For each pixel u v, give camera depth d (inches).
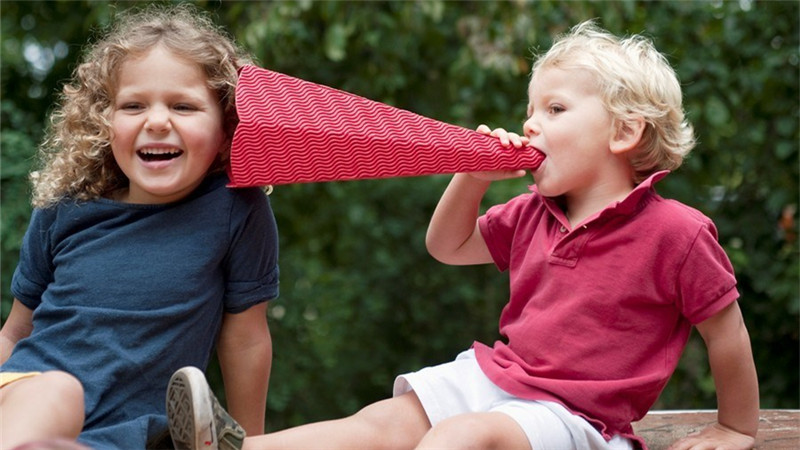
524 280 79.2
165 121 73.1
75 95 80.2
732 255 184.7
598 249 75.7
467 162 77.2
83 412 62.0
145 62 74.2
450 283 235.3
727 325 76.4
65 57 219.9
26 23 221.9
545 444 70.2
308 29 198.5
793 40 192.7
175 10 90.5
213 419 62.6
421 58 215.8
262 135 72.2
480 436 67.2
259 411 81.9
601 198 78.6
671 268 74.4
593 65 78.1
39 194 80.1
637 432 91.0
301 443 69.8
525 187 178.9
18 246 155.2
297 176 73.2
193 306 74.3
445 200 85.6
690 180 198.4
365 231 233.3
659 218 75.3
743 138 198.5
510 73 203.3
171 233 75.4
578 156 77.5
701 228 75.0
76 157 78.2
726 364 77.0
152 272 73.7
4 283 156.0
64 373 62.5
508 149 78.6
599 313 74.8
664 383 76.4
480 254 87.1
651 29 193.3
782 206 190.9
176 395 63.6
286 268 217.5
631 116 77.4
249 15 190.4
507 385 75.1
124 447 68.1
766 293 192.5
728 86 193.6
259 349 80.7
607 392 73.5
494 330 237.5
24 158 161.8
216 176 78.6
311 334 233.1
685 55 192.9
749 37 194.4
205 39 77.4
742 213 198.4
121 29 79.3
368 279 237.6
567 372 74.5
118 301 72.9
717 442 77.5
